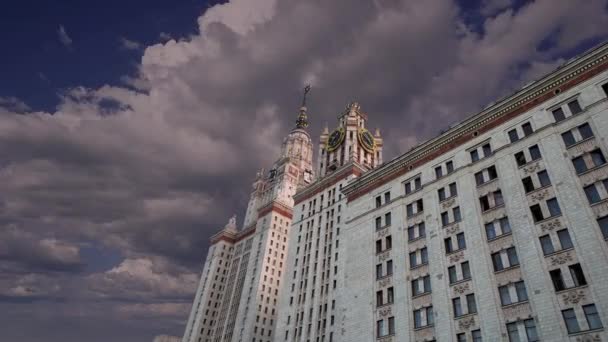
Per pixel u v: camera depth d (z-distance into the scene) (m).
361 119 129.00
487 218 53.91
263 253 143.75
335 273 93.69
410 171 69.75
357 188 79.00
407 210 66.44
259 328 129.75
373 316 61.81
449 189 61.19
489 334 47.00
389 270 63.78
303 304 97.00
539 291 44.75
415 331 54.97
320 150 127.50
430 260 58.03
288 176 170.00
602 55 50.72
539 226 47.94
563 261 44.28
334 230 100.62
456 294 52.53
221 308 156.00
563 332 41.25
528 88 56.53
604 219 43.25
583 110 49.88
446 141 65.50
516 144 55.03
